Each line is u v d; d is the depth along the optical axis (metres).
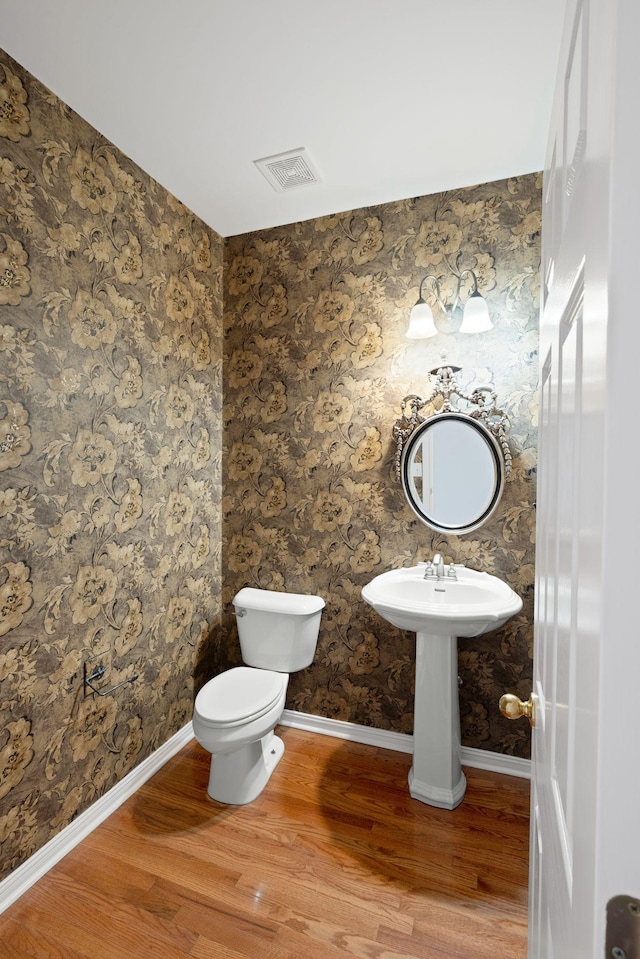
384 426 2.23
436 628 1.75
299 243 2.37
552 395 0.75
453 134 1.76
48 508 1.58
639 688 0.33
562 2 1.25
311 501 2.37
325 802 1.91
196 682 2.38
